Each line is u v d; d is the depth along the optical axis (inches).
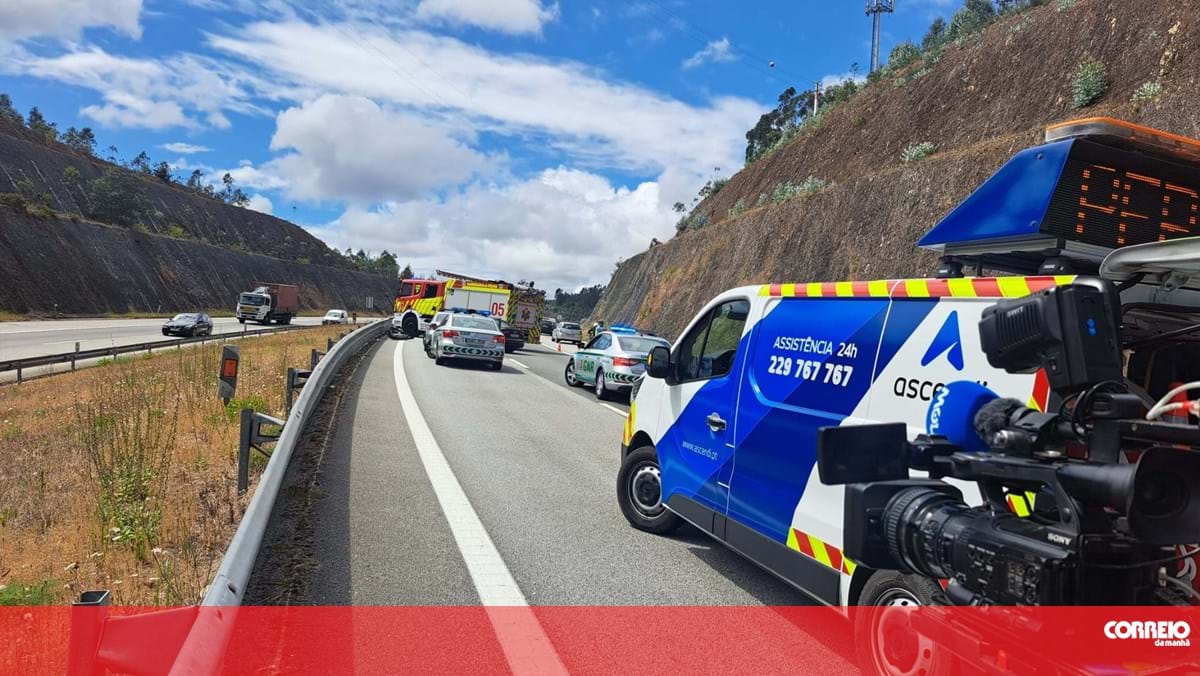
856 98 1471.5
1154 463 75.7
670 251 1904.5
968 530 89.8
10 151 3223.4
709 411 198.7
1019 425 94.8
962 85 1096.8
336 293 4815.5
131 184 3425.2
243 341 1157.7
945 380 129.2
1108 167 167.0
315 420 388.5
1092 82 810.8
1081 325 85.8
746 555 175.5
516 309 1369.3
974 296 127.8
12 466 336.5
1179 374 139.7
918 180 975.0
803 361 166.4
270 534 208.7
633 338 615.5
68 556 202.2
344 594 171.6
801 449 160.1
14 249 2295.8
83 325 1934.1
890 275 943.7
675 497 212.2
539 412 486.0
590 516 247.1
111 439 268.8
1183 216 169.9
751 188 1712.6
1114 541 81.0
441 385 594.2
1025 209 166.2
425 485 273.4
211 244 3909.9
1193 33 737.0
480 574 188.7
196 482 257.4
